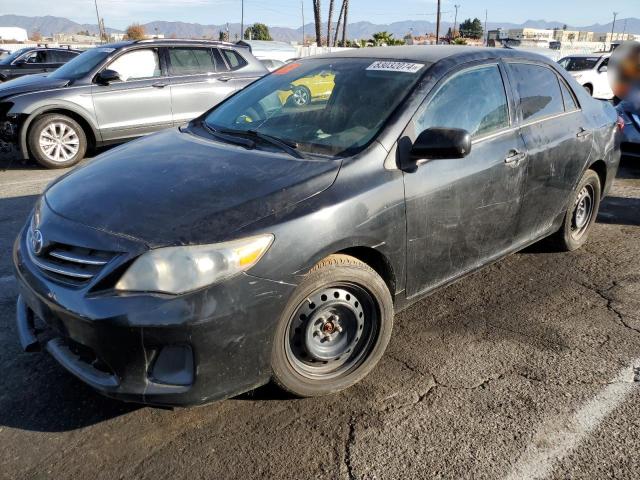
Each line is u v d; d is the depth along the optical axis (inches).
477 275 169.0
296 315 102.0
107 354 89.0
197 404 92.2
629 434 101.7
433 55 137.9
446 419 105.0
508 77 146.5
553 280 166.2
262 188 100.9
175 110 326.0
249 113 141.3
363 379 116.5
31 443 97.0
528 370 120.8
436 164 120.0
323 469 92.7
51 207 107.1
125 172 113.0
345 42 1631.4
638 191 271.3
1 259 174.1
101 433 99.6
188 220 93.0
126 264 88.4
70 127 303.7
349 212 103.1
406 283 119.6
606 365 123.0
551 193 158.9
